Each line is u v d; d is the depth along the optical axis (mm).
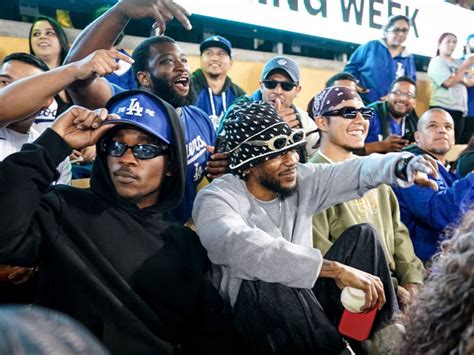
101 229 1420
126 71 2963
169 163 1526
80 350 371
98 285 1365
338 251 1619
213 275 1575
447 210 2219
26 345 357
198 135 2268
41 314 396
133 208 1479
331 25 4477
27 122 1869
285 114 2318
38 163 1297
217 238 1469
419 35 5148
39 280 1420
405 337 778
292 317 1469
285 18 4176
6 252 1264
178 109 2293
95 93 1993
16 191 1262
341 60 5027
